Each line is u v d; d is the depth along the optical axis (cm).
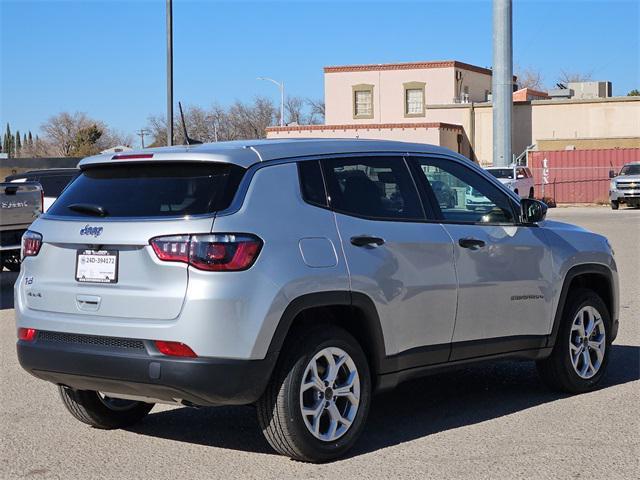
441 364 622
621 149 4334
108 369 524
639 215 3319
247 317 507
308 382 536
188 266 506
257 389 514
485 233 652
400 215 606
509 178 3575
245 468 544
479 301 640
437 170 648
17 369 855
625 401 698
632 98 4791
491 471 530
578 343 725
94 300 535
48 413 688
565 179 4406
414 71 5378
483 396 725
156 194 540
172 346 505
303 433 530
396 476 522
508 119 3612
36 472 545
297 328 543
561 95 5681
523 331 677
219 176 531
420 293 599
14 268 1373
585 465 540
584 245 731
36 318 560
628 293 1280
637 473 525
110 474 538
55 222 566
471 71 5578
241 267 509
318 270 539
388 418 660
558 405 690
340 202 574
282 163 556
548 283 692
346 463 549
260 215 529
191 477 529
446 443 590
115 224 534
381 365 579
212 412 692
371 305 568
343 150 594
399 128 4597
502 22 3566
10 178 1797
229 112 7238
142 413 652
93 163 570
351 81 5494
